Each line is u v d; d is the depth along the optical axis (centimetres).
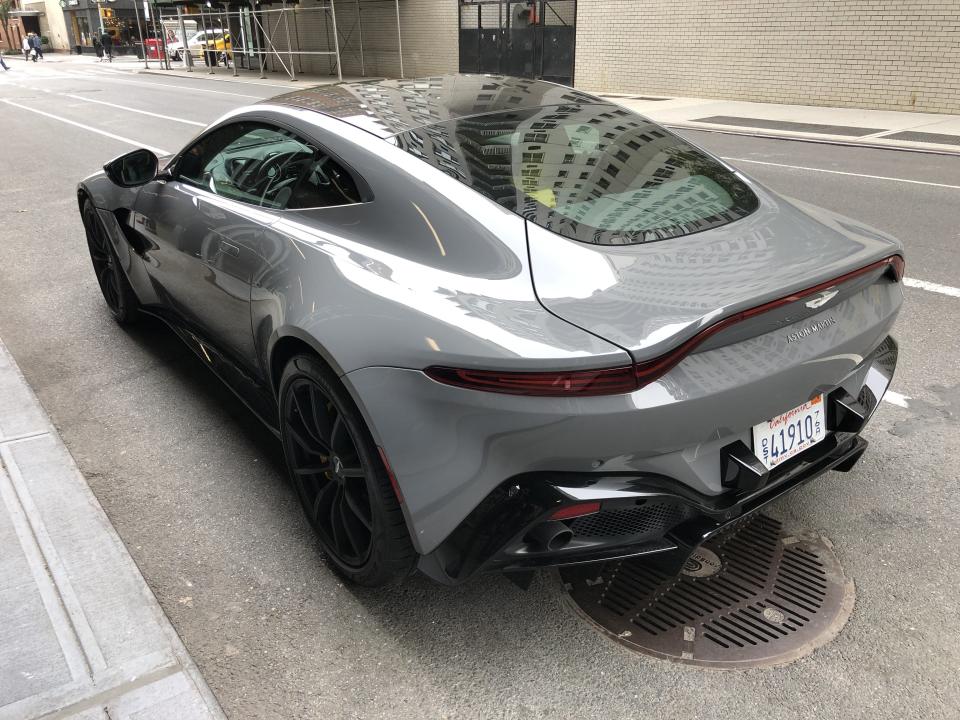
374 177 240
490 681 213
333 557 251
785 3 1402
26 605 235
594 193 236
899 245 242
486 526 199
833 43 1360
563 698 207
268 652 224
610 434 185
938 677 211
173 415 358
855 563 255
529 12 1845
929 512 281
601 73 1738
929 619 231
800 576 250
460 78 325
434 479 200
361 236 239
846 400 238
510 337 188
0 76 3303
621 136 275
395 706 206
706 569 254
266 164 290
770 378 201
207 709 199
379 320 209
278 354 254
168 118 1503
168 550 268
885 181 820
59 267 577
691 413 189
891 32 1288
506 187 230
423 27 2144
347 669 218
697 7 1529
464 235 217
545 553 199
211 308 317
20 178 935
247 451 329
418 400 198
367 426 210
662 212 235
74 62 4650
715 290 196
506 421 188
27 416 348
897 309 246
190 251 321
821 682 209
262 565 260
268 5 2728
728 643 223
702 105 1473
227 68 3105
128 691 204
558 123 274
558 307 195
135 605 235
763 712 201
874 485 297
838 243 236
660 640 225
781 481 223
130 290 431
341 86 314
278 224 269
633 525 204
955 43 1224
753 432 214
